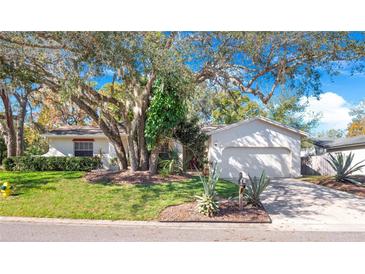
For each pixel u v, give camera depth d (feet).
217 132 58.75
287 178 56.59
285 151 59.62
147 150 45.32
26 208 27.40
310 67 39.47
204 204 26.50
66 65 32.42
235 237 21.34
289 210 29.27
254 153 59.11
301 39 34.68
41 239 20.26
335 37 34.40
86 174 44.65
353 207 30.53
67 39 29.22
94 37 28.86
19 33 29.01
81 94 39.45
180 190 34.55
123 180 39.37
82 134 65.00
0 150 77.92
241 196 28.25
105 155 65.57
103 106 44.60
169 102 41.78
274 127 59.57
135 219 25.49
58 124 92.99
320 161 68.69
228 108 87.40
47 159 56.65
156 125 42.52
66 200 30.07
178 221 25.05
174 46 34.30
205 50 37.35
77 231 22.27
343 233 22.48
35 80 34.76
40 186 36.11
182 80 35.17
